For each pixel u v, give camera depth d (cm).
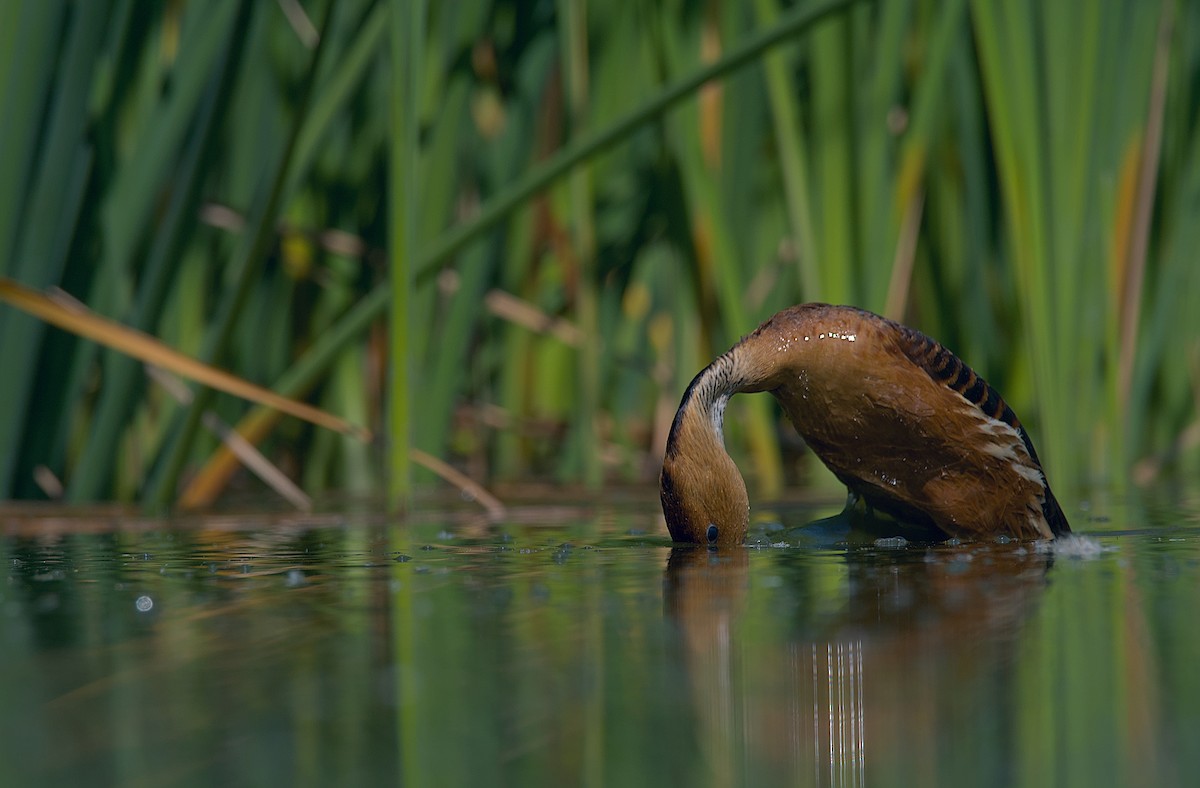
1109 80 885
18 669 312
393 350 684
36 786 229
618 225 1073
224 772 235
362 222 1006
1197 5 1012
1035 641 326
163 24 834
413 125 670
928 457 530
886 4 864
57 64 754
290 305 1010
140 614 379
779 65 879
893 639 330
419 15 668
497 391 1156
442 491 941
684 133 902
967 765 238
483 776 233
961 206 993
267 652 327
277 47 938
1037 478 541
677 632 342
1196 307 1108
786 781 230
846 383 521
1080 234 842
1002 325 1011
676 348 955
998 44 816
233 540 592
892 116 880
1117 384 931
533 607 381
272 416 841
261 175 858
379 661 315
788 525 620
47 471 811
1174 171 1016
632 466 1124
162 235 758
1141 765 235
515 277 1073
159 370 866
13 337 763
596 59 985
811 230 883
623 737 255
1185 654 311
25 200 747
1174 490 870
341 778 231
